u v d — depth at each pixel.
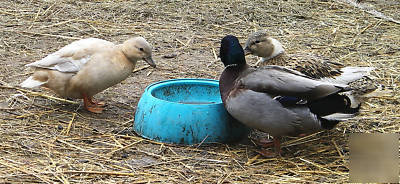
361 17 3.59
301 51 3.05
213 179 1.92
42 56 2.83
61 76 2.24
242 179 1.92
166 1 3.64
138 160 2.00
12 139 2.07
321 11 3.69
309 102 1.99
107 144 2.09
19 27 3.15
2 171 1.88
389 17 3.61
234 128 2.14
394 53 3.07
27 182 1.84
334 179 1.95
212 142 2.12
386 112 2.42
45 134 2.12
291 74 2.00
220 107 2.12
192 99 2.35
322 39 3.23
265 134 2.25
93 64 2.23
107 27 3.26
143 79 2.68
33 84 2.27
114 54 2.26
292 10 3.64
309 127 2.01
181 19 3.43
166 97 2.32
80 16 3.36
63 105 2.36
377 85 2.16
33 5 3.47
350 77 2.31
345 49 3.10
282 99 1.97
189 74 2.77
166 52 3.00
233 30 3.32
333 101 2.01
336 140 2.21
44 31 3.13
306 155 2.10
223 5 3.64
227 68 2.09
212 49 3.08
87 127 2.20
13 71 2.64
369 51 3.09
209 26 3.36
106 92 2.52
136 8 3.51
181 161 2.01
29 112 2.27
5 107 2.30
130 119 2.29
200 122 2.11
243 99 1.99
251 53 2.43
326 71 2.33
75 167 1.93
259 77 2.00
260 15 3.53
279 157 2.07
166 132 2.11
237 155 2.07
